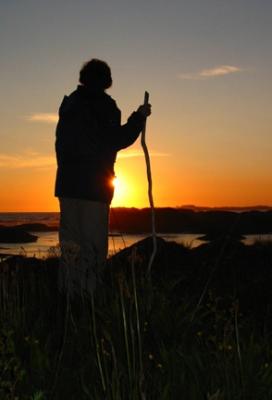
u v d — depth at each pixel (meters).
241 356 3.39
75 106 5.19
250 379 3.20
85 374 3.51
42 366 3.47
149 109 5.27
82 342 3.90
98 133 5.18
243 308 4.95
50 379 3.43
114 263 5.71
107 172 5.25
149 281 4.57
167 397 3.12
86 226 5.23
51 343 4.00
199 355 3.49
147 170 5.13
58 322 4.39
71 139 5.19
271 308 4.87
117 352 3.70
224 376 3.25
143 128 5.26
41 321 4.28
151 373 3.47
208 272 6.40
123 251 6.75
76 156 5.20
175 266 7.09
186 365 3.40
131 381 3.19
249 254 7.50
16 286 4.83
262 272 6.47
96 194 5.20
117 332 3.89
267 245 7.93
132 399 3.12
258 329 4.19
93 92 5.22
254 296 5.24
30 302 4.76
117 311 4.08
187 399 3.17
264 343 3.70
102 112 5.20
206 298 5.17
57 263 6.25
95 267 5.03
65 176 5.23
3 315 4.18
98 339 3.91
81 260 5.02
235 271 6.48
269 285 5.51
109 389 3.23
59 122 5.30
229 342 3.62
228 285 5.82
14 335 3.90
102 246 5.28
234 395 3.12
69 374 3.48
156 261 7.28
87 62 5.27
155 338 3.92
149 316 4.08
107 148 5.20
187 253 7.86
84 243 5.21
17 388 3.18
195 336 3.88
